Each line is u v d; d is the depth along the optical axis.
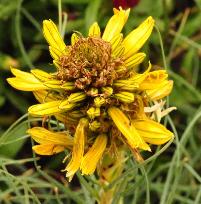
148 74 0.30
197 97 0.55
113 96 0.30
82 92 0.30
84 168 0.30
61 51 0.31
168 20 0.55
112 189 0.36
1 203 0.50
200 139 0.56
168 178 0.42
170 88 0.32
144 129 0.30
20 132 0.53
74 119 0.31
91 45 0.30
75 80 0.30
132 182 0.46
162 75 0.30
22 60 0.57
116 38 0.30
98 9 0.56
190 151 0.54
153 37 0.56
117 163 0.34
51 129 0.34
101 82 0.30
